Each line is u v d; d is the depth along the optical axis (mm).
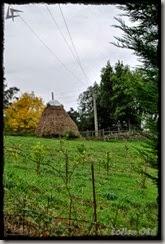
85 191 14156
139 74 7211
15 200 9547
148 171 16375
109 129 55438
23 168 15711
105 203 12961
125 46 7145
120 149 29859
